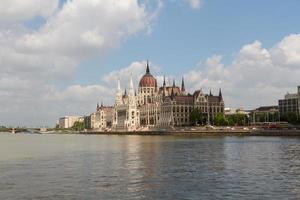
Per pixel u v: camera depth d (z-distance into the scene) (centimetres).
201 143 18212
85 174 7788
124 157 11356
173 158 10719
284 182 6519
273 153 11731
